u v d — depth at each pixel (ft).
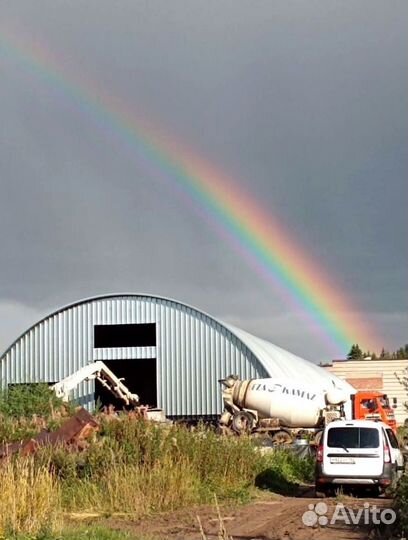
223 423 142.72
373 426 75.25
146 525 55.98
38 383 133.90
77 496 63.05
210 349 157.69
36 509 49.67
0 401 113.50
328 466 74.74
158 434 72.64
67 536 45.52
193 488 68.44
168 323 159.84
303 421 139.95
